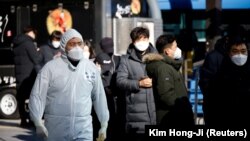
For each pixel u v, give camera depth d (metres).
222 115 10.65
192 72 22.17
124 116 12.56
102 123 10.17
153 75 11.19
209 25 20.72
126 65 12.13
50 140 9.77
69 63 9.77
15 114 21.30
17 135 17.88
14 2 21.38
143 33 12.09
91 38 20.17
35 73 19.03
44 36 20.94
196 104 17.89
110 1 20.12
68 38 9.73
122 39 19.89
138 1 20.67
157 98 11.20
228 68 10.60
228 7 24.23
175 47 11.52
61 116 9.73
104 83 13.65
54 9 20.78
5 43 21.47
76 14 20.42
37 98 9.66
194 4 24.27
